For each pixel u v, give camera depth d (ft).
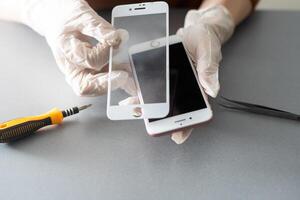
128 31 1.78
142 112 1.51
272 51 1.96
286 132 1.55
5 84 1.84
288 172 1.42
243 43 2.02
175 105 1.56
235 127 1.58
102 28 1.73
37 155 1.52
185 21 2.08
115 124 1.62
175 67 1.69
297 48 1.97
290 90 1.74
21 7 2.13
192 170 1.43
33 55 2.00
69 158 1.50
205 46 1.79
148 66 1.69
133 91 1.67
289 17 2.19
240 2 2.16
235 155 1.48
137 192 1.38
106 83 1.67
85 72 1.78
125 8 1.76
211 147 1.51
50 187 1.41
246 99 1.70
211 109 1.59
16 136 1.55
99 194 1.38
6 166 1.49
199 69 1.69
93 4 2.24
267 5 2.94
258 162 1.45
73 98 1.75
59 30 1.83
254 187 1.37
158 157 1.48
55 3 2.00
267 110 1.62
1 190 1.41
